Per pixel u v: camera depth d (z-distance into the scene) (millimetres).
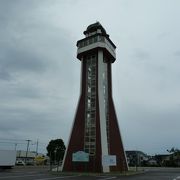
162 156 123062
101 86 49125
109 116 50469
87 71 52281
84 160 44094
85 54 53219
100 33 51812
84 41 53500
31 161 114875
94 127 46812
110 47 54438
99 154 44188
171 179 29734
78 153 44938
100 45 50875
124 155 50656
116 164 47375
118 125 51906
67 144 47938
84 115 48844
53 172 42188
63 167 46688
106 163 43625
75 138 47781
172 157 107000
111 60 56406
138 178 31266
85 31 55375
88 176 35250
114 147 48719
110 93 53062
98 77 49719
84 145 46656
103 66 51531
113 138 49344
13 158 55094
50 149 102812
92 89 50250
